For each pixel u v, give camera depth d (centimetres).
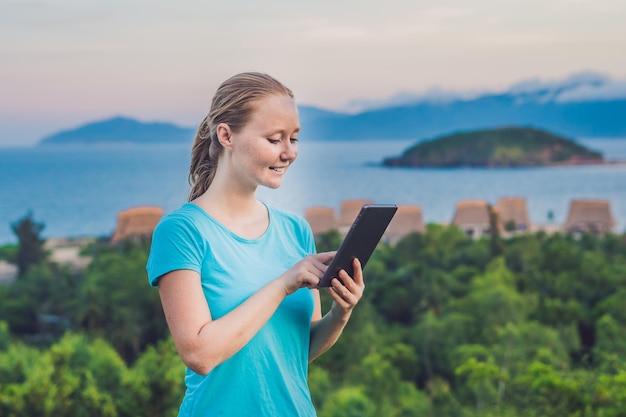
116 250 8944
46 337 6550
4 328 6181
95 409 3225
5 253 9788
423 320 5769
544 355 4538
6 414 3169
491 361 2897
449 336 5481
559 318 5797
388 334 5759
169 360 3328
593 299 6469
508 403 2497
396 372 4744
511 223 14425
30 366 3888
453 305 6034
